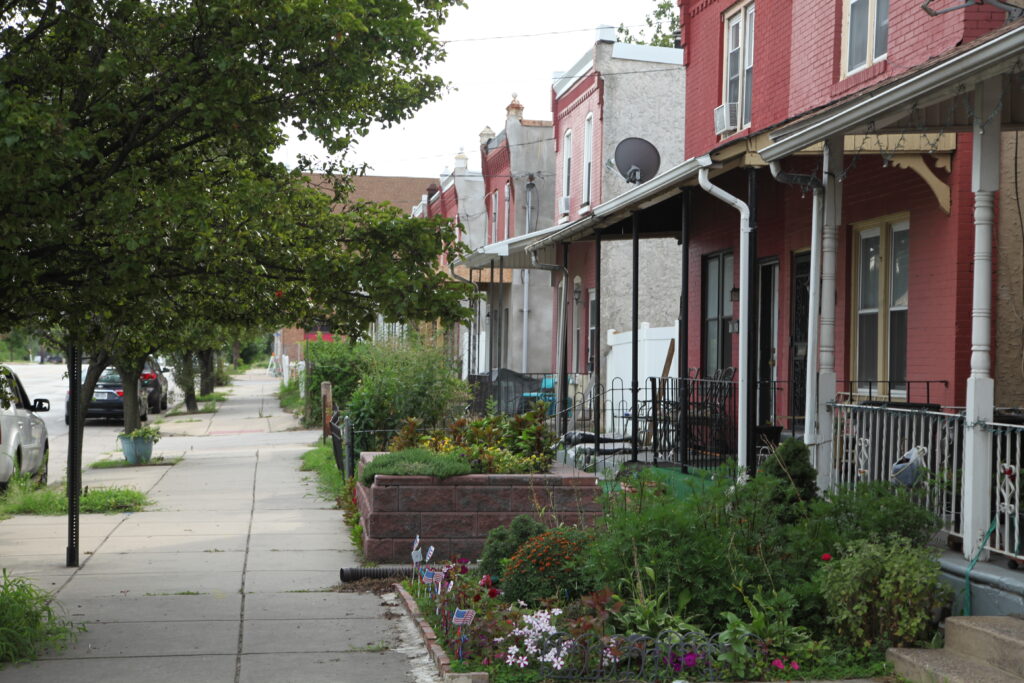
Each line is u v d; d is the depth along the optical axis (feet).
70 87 25.40
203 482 60.34
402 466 35.60
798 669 22.00
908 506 25.02
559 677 22.25
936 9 34.91
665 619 23.07
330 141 26.66
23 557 37.17
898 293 37.42
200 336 62.28
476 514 35.37
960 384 32.91
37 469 58.70
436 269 27.40
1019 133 32.48
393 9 27.81
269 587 32.17
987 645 21.18
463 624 23.49
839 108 26.99
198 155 27.76
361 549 37.68
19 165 21.29
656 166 59.88
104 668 23.48
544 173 96.68
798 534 25.11
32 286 25.34
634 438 42.37
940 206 33.76
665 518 24.82
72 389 35.94
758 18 49.52
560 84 83.56
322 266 26.27
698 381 40.65
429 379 58.75
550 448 39.34
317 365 104.94
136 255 23.77
